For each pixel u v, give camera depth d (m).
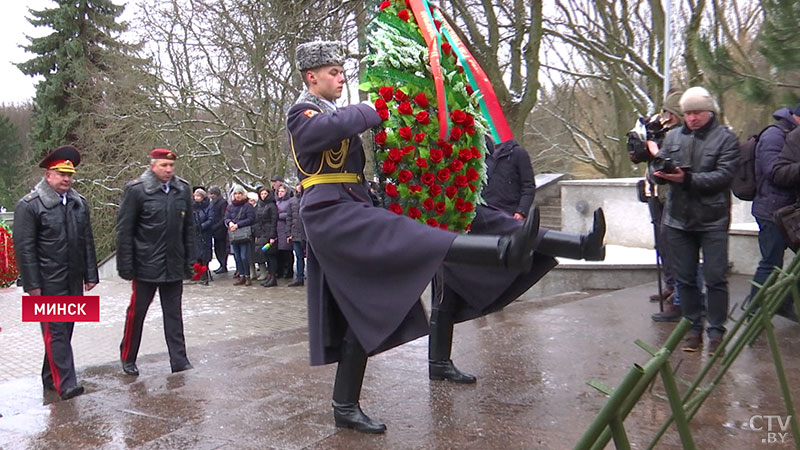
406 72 3.51
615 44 18.92
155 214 5.70
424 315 3.31
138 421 3.96
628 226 10.79
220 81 18.03
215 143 18.81
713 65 6.16
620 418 1.64
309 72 3.45
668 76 11.66
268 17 14.98
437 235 3.04
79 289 5.55
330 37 13.92
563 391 4.24
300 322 9.77
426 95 3.52
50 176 5.48
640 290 7.77
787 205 5.59
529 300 7.77
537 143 28.44
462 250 2.94
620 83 20.22
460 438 3.48
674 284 6.80
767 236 5.75
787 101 5.68
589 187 11.28
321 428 3.68
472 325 6.21
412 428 3.64
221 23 16.59
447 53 3.58
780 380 2.88
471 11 15.03
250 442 3.52
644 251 10.10
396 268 3.13
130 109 19.80
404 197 3.47
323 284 3.45
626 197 10.79
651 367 1.69
